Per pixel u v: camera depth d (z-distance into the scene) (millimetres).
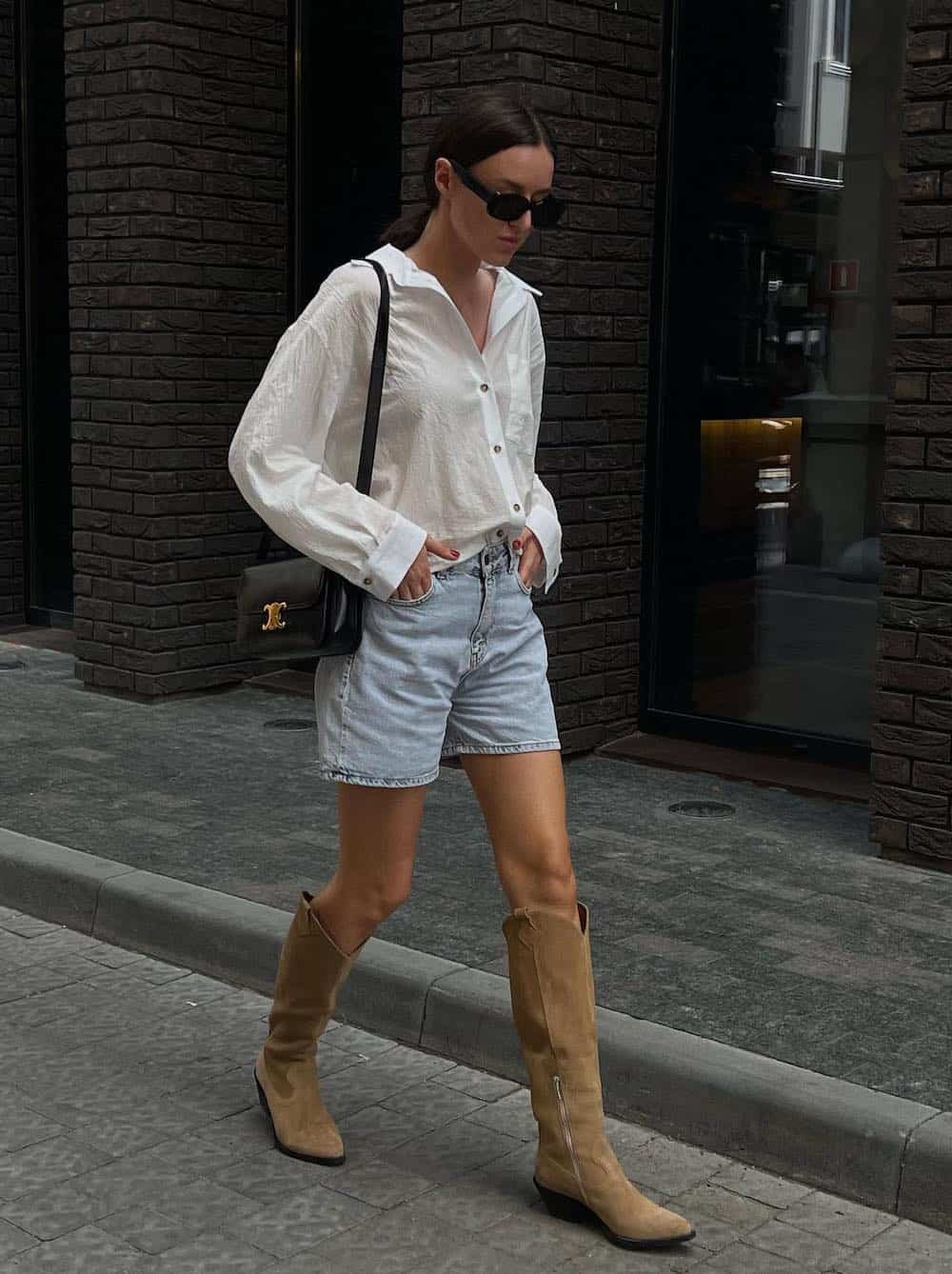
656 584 6840
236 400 7863
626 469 6668
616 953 4434
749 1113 3537
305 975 3439
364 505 3008
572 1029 3168
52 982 4578
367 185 7648
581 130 6219
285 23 7816
